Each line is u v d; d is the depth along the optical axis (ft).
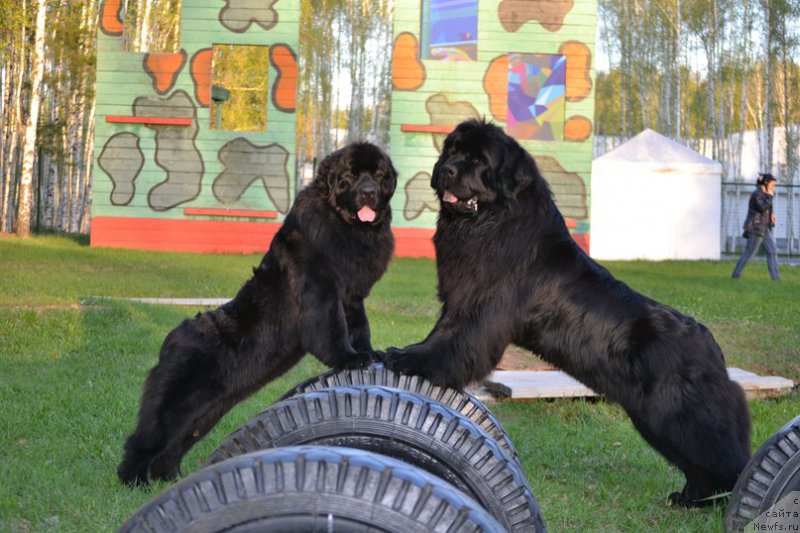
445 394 14.01
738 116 167.32
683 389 14.34
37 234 90.17
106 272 51.03
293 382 25.59
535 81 73.20
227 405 16.20
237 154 71.77
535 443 20.54
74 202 125.59
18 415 20.51
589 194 73.05
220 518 6.45
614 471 18.88
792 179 131.64
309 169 167.73
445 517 6.45
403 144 72.38
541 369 28.76
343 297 16.14
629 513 16.25
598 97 165.89
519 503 10.18
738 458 14.40
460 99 72.18
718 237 82.79
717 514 15.19
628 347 14.53
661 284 54.90
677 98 133.28
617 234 82.33
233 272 53.83
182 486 6.64
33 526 14.28
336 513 6.43
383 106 162.61
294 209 16.02
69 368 26.07
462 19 72.59
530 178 15.02
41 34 81.41
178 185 71.82
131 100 71.36
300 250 15.66
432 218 72.84
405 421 10.21
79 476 16.58
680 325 14.71
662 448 14.85
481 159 14.56
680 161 82.69
